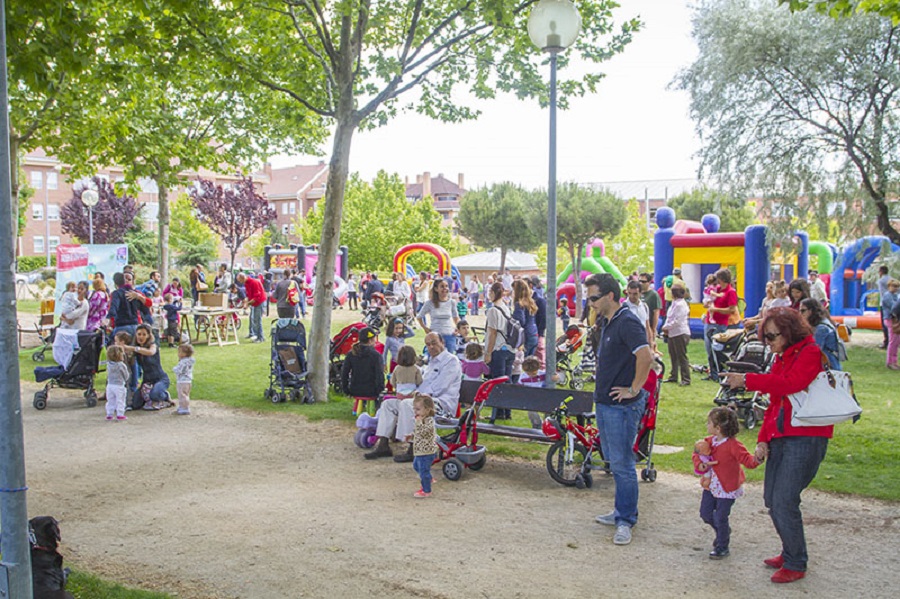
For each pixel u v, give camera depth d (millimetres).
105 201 47656
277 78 13203
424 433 7539
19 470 3967
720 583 5332
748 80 20016
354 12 11578
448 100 14570
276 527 6590
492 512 7012
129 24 10539
